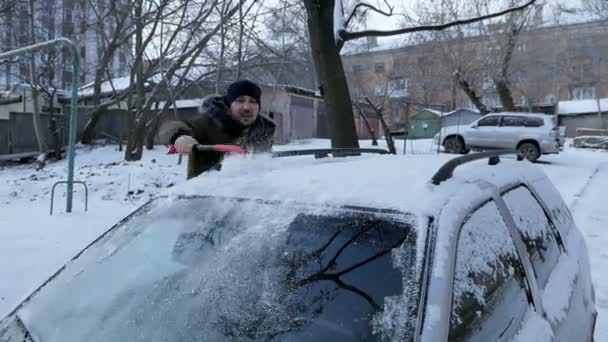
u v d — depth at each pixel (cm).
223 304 183
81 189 1077
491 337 163
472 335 156
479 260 175
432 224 169
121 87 2422
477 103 2680
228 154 284
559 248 265
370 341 154
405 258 164
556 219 288
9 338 188
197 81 1655
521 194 250
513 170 268
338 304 168
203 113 346
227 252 201
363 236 178
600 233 708
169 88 1465
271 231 197
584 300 253
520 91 3628
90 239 626
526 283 200
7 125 2167
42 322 194
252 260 193
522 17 2464
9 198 1027
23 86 2342
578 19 3002
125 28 1784
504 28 2483
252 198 215
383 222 177
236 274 192
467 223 180
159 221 231
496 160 257
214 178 248
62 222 735
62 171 1390
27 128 2209
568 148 2706
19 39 1898
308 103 2680
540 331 184
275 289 181
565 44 3478
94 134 2434
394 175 210
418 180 197
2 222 732
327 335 162
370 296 163
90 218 774
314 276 178
